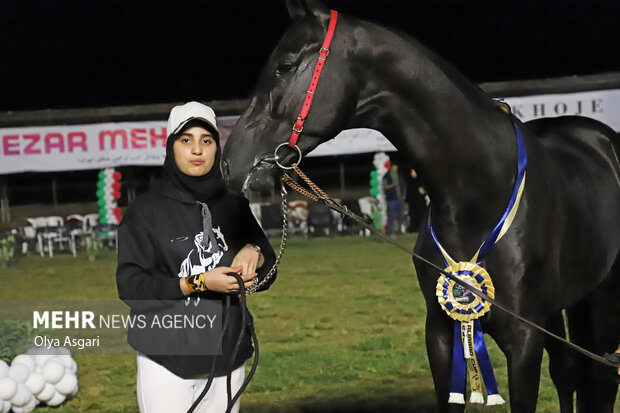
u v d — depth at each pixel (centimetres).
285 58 267
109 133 1420
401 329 695
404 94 271
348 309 797
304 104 264
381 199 1510
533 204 284
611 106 1363
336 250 1295
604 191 336
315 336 678
